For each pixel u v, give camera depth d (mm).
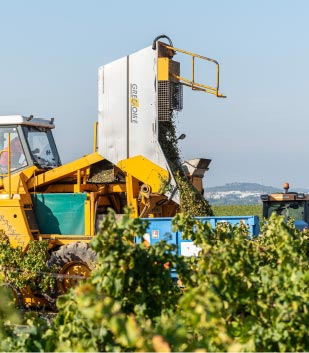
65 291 16359
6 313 7656
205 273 7934
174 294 8469
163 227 14953
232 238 9758
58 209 17375
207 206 16719
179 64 16656
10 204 16828
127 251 7828
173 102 16484
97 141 16922
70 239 17062
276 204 21953
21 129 17625
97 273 7812
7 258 15961
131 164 16500
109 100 16719
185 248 14688
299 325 7395
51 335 7695
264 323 7801
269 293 8086
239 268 8008
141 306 7902
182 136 16859
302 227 19922
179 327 6199
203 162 17844
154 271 8102
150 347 5852
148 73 16375
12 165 17656
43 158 18172
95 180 17406
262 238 11312
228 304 7598
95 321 6344
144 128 16391
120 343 7008
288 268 8164
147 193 16328
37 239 17078
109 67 16734
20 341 7539
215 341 6762
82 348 7051
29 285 16094
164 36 16531
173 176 16188
